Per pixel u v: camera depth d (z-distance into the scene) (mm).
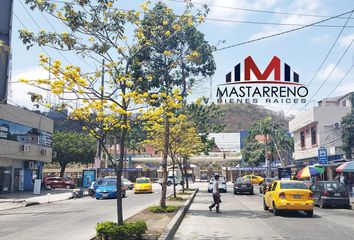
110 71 10891
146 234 11414
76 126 72562
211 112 32875
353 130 35781
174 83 16438
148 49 12750
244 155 84562
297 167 48156
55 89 9602
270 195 19719
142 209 20016
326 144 41594
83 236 12312
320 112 42156
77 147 64625
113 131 11117
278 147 75812
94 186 36875
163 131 25734
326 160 32594
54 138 64500
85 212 20703
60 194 38344
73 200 32000
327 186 22703
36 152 41594
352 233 12883
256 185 66000
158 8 13242
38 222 16609
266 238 11898
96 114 10531
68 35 10242
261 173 82875
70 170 87312
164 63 15562
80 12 10469
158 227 12953
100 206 24656
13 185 39031
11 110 36344
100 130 10953
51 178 51844
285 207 17844
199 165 103312
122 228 10086
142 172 89000
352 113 36469
